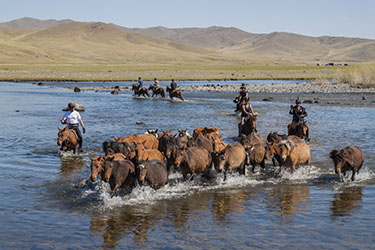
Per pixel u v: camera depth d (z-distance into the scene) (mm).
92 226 9211
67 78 83500
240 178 13398
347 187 12344
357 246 8141
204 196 11477
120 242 8375
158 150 13891
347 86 60688
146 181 11102
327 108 35375
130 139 14125
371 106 36750
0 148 17984
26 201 10984
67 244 8266
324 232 8836
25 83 72000
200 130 16812
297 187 12391
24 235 8680
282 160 13445
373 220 9523
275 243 8305
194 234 8766
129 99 44781
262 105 37594
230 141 19906
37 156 16516
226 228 9086
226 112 31922
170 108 35281
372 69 65938
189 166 12609
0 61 157125
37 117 29078
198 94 50969
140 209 10336
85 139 20094
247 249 8047
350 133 21984
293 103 39531
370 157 16203
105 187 12172
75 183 12750
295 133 18562
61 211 10203
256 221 9508
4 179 13156
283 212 10109
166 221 9516
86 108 35406
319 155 16703
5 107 35688
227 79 86688
